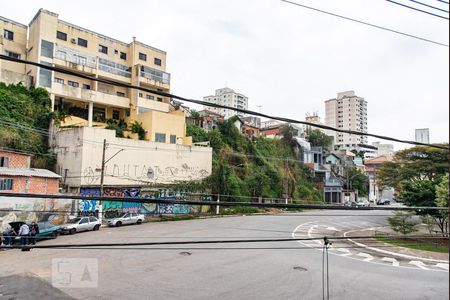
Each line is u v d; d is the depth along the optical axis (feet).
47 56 112.37
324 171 181.57
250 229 84.07
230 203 15.42
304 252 61.31
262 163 151.64
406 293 39.93
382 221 116.06
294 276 44.47
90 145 89.45
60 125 102.32
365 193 206.59
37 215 71.97
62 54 116.98
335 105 378.12
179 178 110.32
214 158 131.13
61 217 78.23
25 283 37.35
